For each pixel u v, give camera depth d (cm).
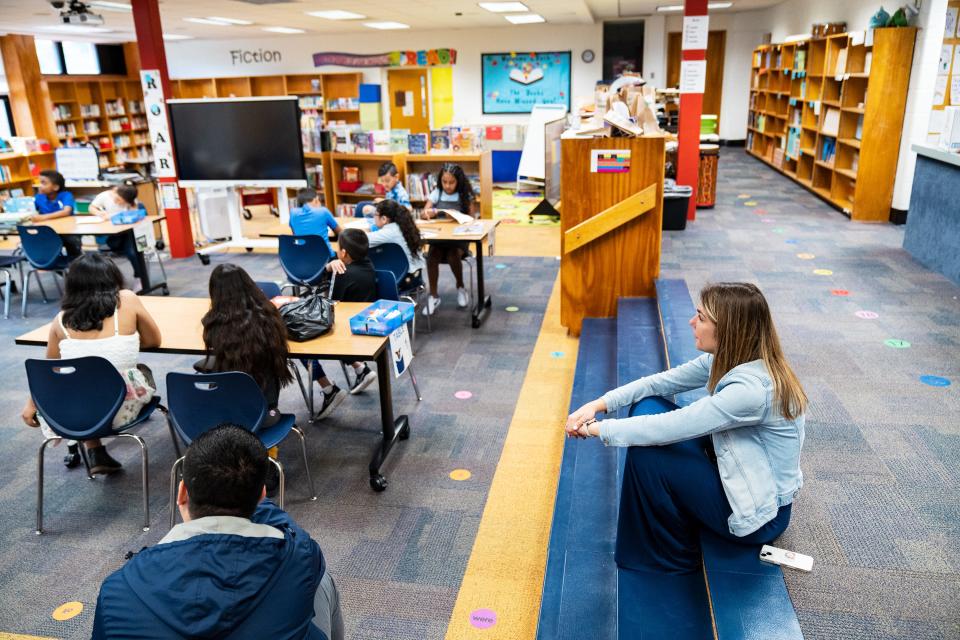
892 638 185
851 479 267
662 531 225
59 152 886
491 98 1504
